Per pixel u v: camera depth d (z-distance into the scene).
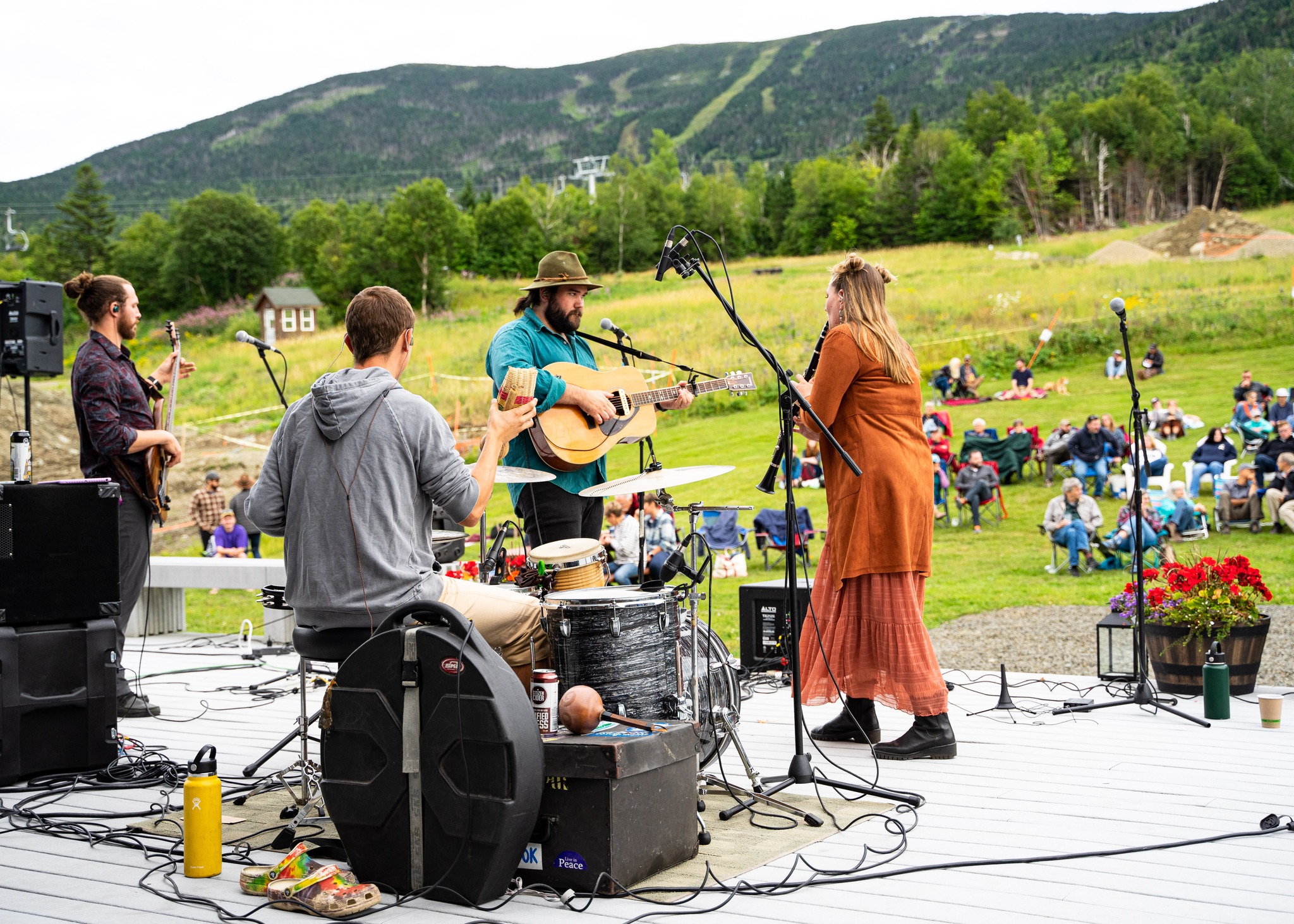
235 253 78.12
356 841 3.00
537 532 4.64
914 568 4.48
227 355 42.66
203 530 14.34
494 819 2.78
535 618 3.45
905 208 90.94
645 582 3.82
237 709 5.73
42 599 4.23
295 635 3.29
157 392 5.32
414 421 3.19
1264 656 7.41
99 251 81.44
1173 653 5.76
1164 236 48.38
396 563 3.14
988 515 15.23
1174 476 15.47
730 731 3.88
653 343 28.67
